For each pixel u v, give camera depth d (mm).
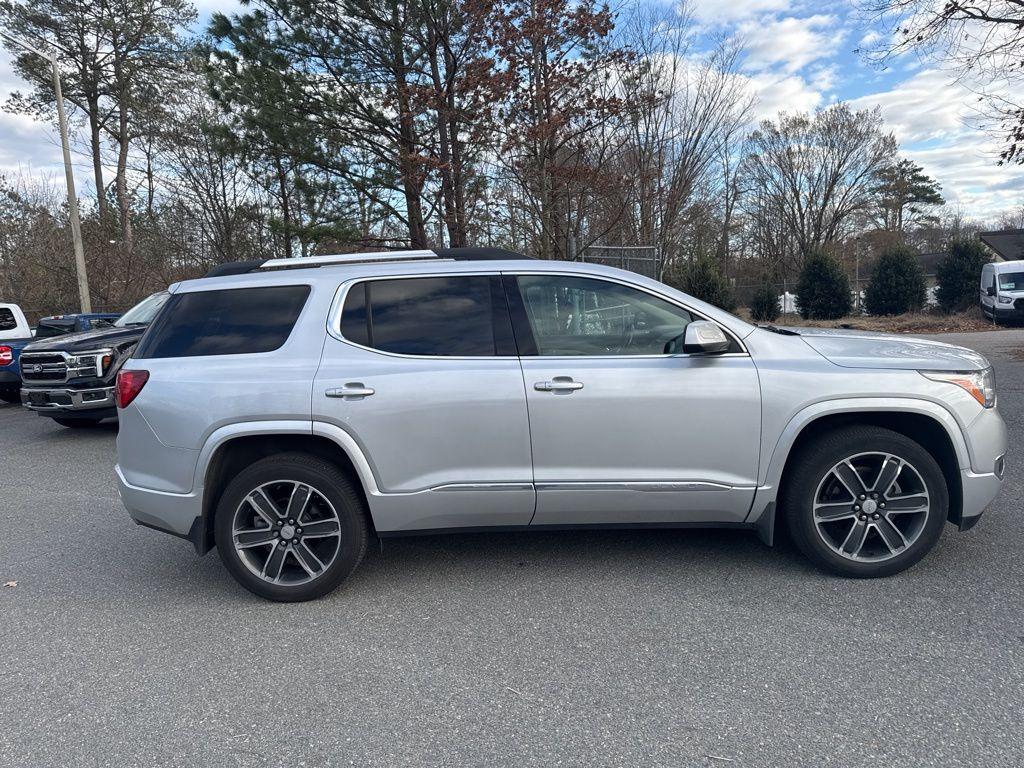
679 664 3043
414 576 4098
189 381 3723
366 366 3691
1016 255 32719
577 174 11586
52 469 7488
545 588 3859
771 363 3695
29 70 28500
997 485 3744
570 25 11086
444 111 12922
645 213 14562
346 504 3725
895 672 2908
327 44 15289
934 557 4031
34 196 26672
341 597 3869
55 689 3049
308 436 3756
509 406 3643
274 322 3844
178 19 30375
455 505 3727
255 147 16031
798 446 3818
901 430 3908
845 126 45750
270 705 2867
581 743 2547
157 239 26359
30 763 2551
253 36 15234
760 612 3469
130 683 3076
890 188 49156
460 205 13602
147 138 29469
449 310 3820
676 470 3678
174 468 3730
